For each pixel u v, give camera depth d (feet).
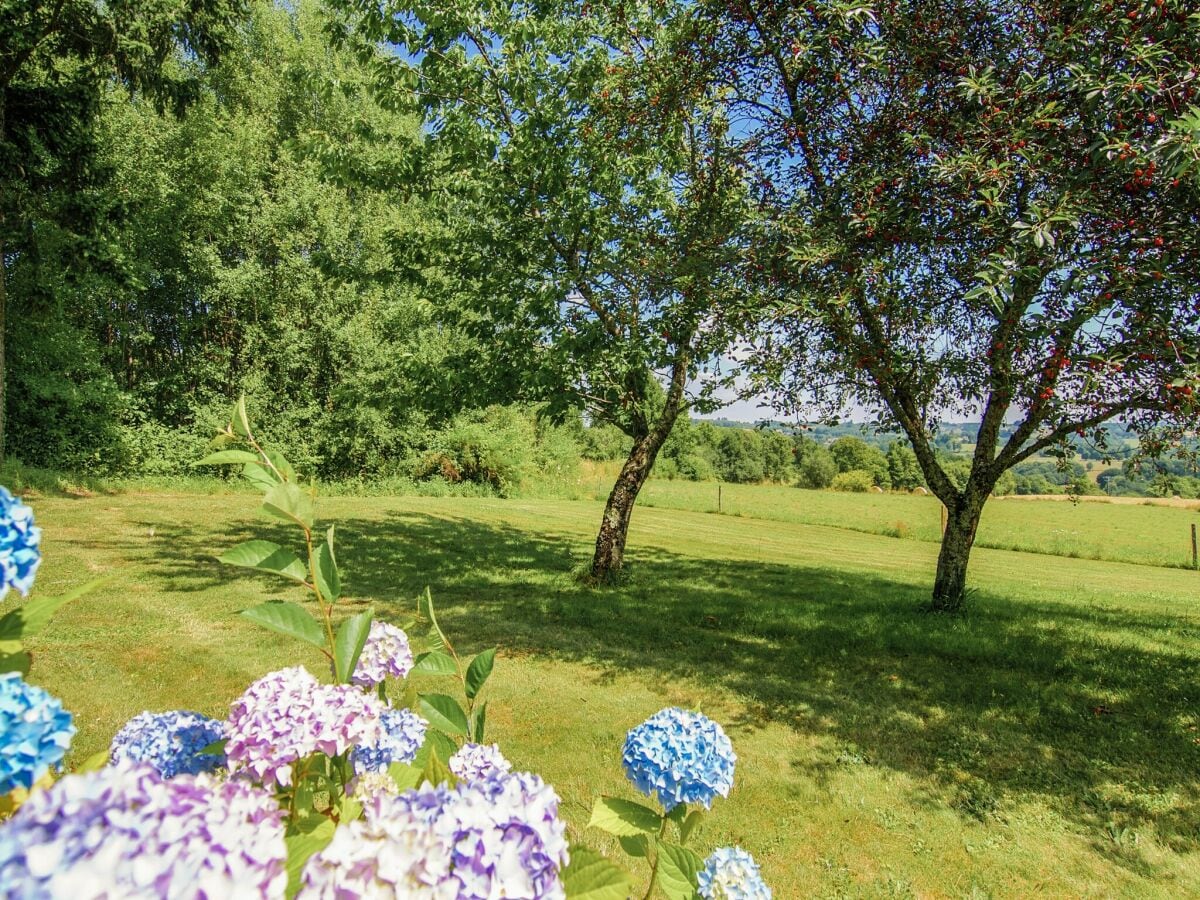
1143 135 13.03
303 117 65.21
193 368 62.95
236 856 1.57
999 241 14.78
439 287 31.53
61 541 32.58
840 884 10.33
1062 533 76.48
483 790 2.24
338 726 3.11
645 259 25.66
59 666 16.75
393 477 73.72
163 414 63.82
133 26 35.73
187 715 3.65
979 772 14.05
